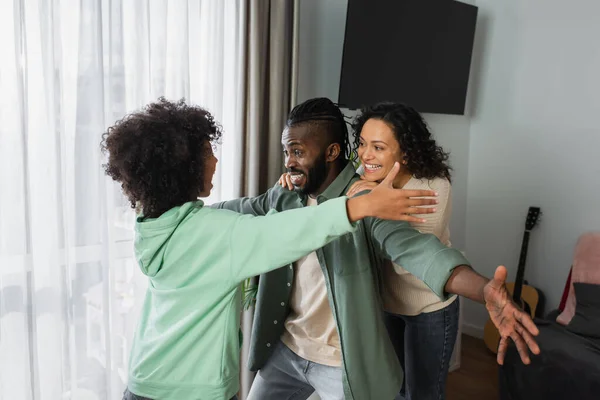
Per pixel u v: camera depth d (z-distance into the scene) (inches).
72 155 65.9
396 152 55.2
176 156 39.1
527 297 121.4
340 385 50.3
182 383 40.6
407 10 102.7
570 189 117.5
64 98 64.7
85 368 69.2
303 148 48.6
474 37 122.7
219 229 38.9
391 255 42.3
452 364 114.8
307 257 51.9
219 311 40.1
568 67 115.6
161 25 72.3
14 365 63.1
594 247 105.4
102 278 68.9
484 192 132.6
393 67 103.0
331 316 51.9
